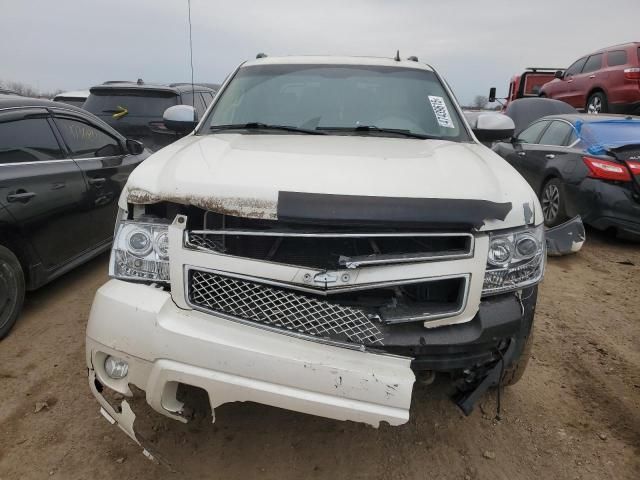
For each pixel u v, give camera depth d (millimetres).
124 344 2088
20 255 3650
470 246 2088
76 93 11180
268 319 2072
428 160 2514
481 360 2207
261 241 2150
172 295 2111
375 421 1968
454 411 2863
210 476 2365
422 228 2021
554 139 7059
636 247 6090
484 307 2158
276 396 1968
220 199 2055
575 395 3070
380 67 3787
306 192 2045
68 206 4027
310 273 2012
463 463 2508
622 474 2461
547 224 6672
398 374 2002
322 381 1966
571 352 3568
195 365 2014
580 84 11656
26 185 3613
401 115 3373
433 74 3811
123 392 2154
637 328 3971
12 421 2666
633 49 10266
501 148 8242
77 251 4219
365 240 2154
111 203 4656
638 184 5605
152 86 7949
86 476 2330
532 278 2256
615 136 6160
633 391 3125
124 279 2225
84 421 2680
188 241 2100
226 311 2090
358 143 2865
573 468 2494
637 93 10047
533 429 2758
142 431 2600
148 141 7699
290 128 3244
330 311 2070
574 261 5539
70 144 4238
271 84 3611
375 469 2453
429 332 2113
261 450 2535
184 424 2662
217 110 3531
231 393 1997
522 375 2939
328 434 2666
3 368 3133
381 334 2082
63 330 3617
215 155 2477
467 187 2193
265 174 2186
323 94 3508
